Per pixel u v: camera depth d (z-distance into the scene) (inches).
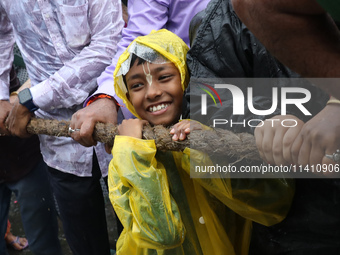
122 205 66.8
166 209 64.9
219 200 71.2
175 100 74.4
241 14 44.2
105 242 115.8
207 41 69.6
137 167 65.7
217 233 70.2
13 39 116.9
